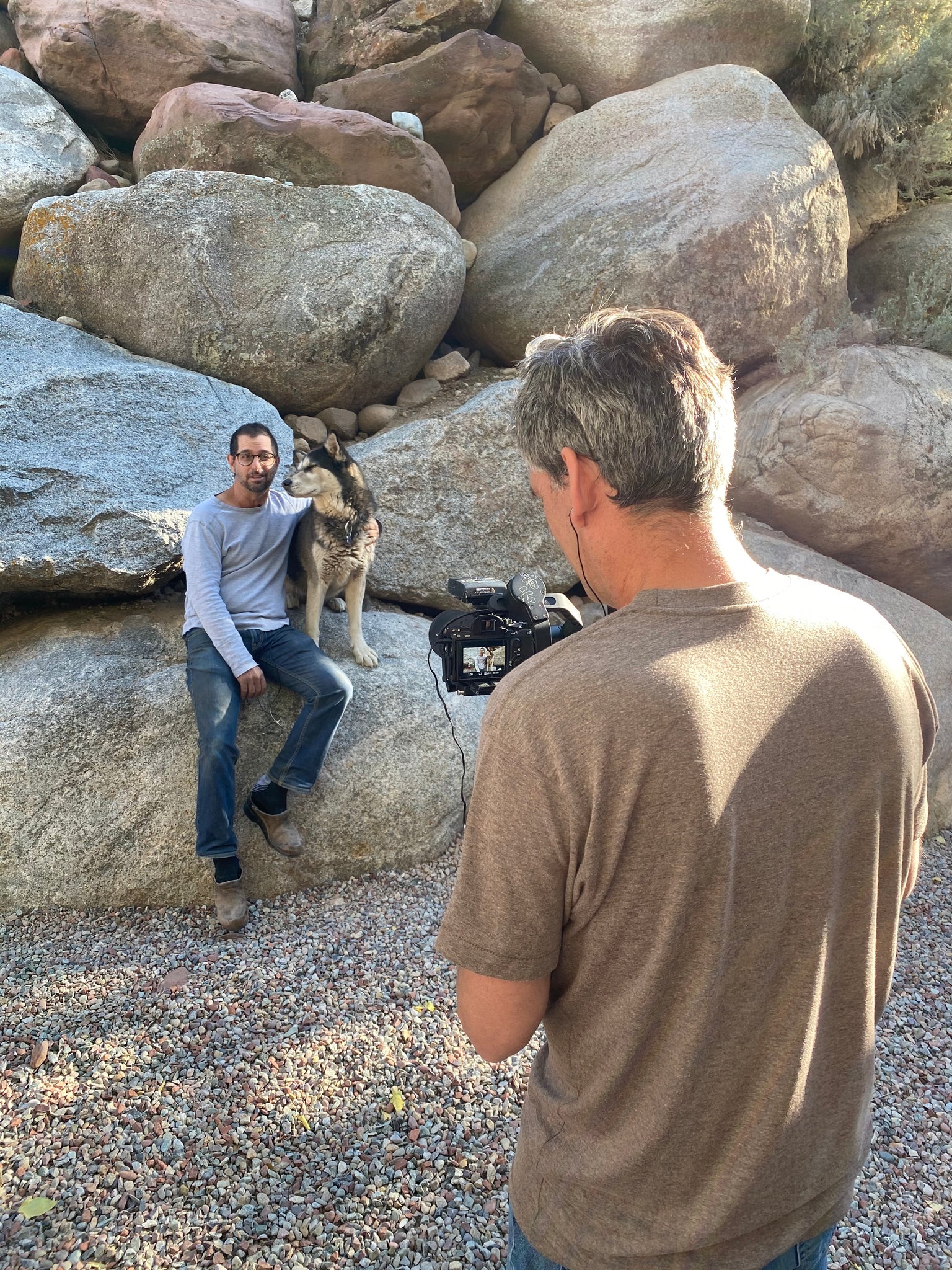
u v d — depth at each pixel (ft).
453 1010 9.32
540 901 2.86
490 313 18.52
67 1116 7.72
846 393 16.35
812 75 21.72
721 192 17.20
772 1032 2.98
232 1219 6.84
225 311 15.79
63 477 12.96
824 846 2.90
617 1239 3.09
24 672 12.06
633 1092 3.03
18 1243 6.55
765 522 17.24
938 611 17.39
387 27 19.63
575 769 2.70
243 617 11.74
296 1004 9.30
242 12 19.63
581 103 20.85
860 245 21.33
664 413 3.01
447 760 12.48
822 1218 3.19
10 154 16.99
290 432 15.52
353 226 16.49
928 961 10.63
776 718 2.81
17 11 19.57
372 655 13.10
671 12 19.65
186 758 11.51
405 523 15.34
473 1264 6.59
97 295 16.24
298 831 11.37
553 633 5.34
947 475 15.62
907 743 3.05
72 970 9.80
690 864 2.70
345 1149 7.54
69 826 11.08
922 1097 8.48
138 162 17.99
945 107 20.27
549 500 3.51
